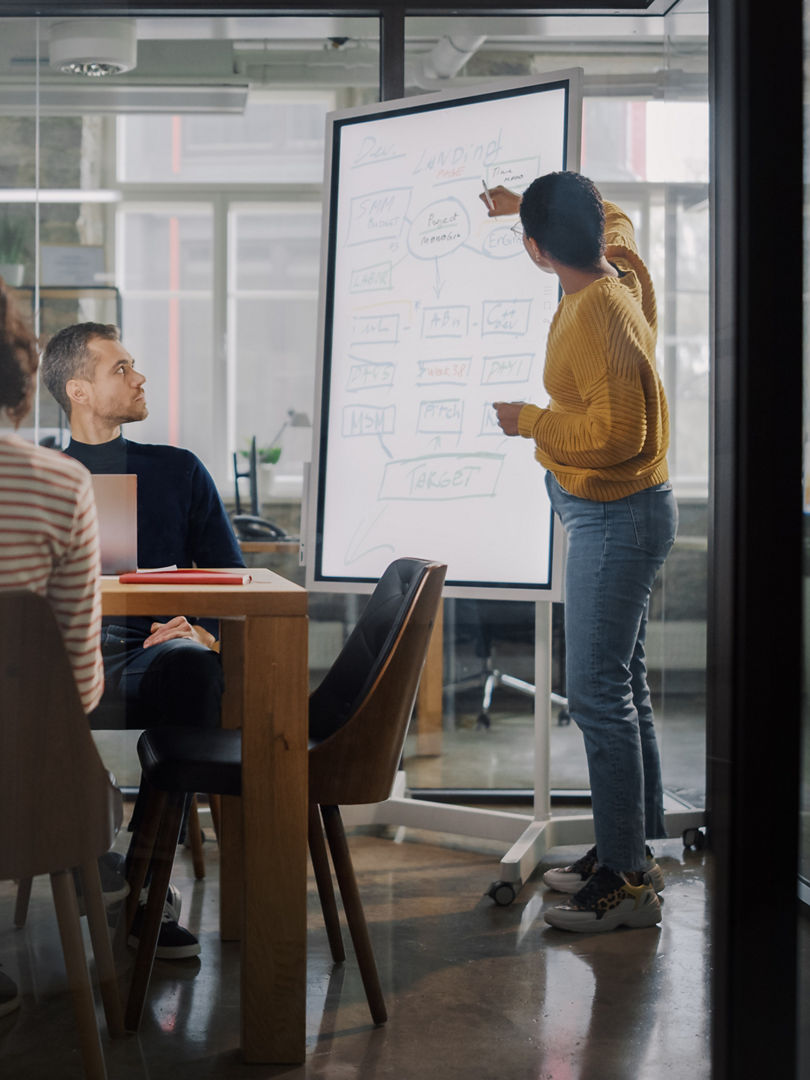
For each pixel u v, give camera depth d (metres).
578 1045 1.80
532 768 3.75
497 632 3.90
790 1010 1.47
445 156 2.89
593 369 2.34
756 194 1.44
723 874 1.50
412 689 1.84
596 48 3.71
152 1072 1.67
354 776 1.80
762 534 1.46
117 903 1.60
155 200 6.34
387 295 2.96
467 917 2.42
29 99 1.79
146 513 2.58
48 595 1.48
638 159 3.95
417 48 3.54
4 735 1.47
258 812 1.75
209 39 3.71
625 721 2.36
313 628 4.41
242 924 1.74
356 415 2.98
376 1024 1.87
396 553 2.88
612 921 2.33
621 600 2.35
